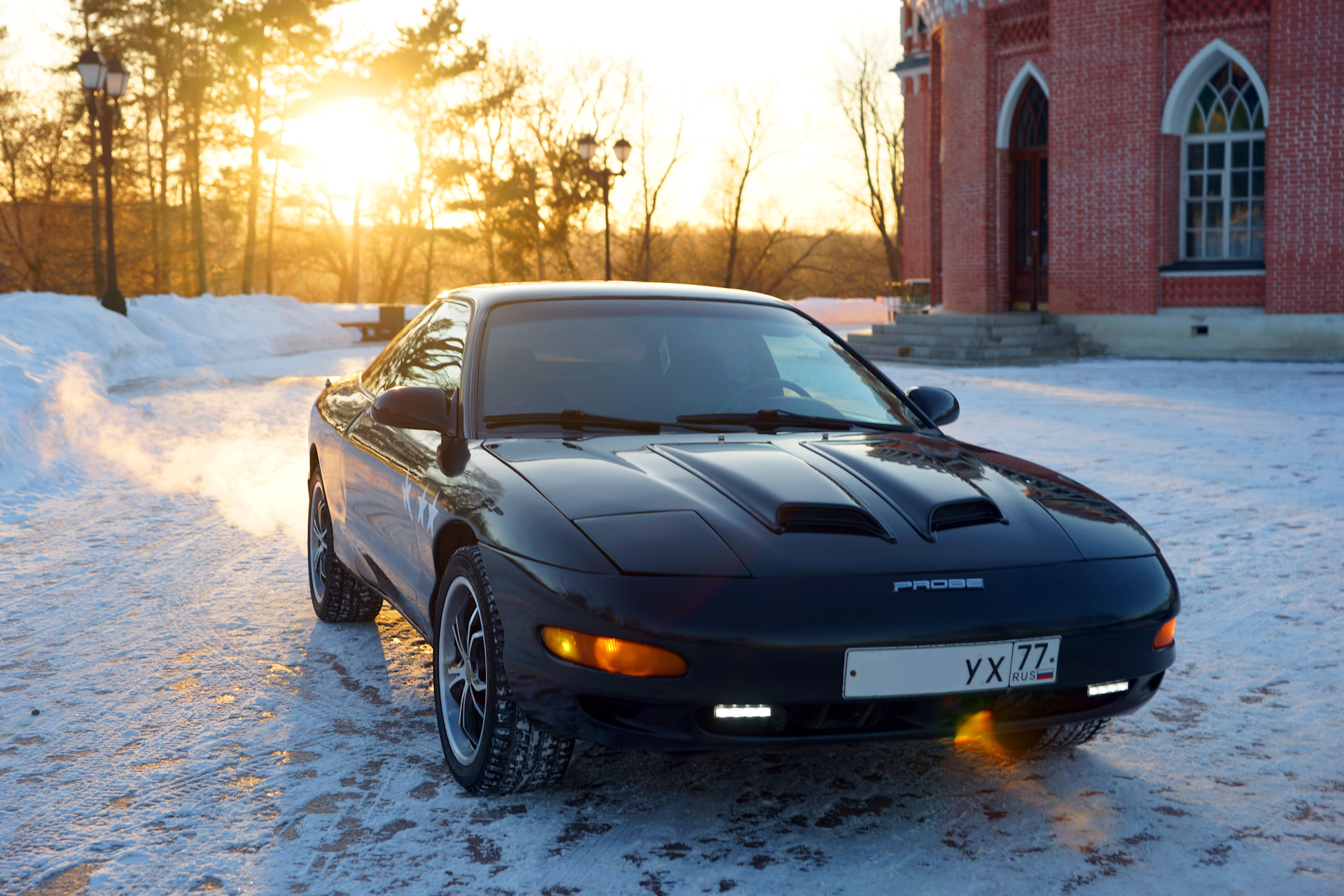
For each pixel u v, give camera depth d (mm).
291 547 6660
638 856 2830
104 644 4715
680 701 2617
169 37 45188
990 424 11969
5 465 8641
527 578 2814
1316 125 19344
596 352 3932
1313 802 3164
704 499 2994
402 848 2875
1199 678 4238
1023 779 3332
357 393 4973
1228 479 8516
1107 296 21844
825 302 41531
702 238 65438
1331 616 5023
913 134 35969
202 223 52031
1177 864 2791
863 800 3178
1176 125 20906
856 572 2742
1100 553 2998
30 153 45188
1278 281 20000
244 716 3857
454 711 3303
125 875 2732
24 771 3373
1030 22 22438
